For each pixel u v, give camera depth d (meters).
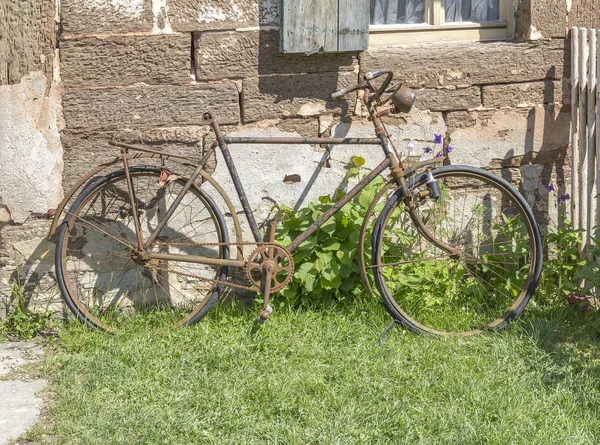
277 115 5.20
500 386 4.33
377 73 4.75
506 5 5.50
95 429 3.96
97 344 4.81
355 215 5.22
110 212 5.13
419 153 5.43
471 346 4.83
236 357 4.56
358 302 5.22
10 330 5.07
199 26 5.00
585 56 5.31
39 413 4.15
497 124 5.47
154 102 5.04
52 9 4.84
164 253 5.08
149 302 5.28
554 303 5.40
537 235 5.14
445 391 4.28
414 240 5.33
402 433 3.93
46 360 4.66
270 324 4.95
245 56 5.09
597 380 4.39
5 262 5.06
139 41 4.95
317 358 4.60
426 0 5.45
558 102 5.52
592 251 5.15
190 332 4.90
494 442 3.82
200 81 5.07
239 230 5.05
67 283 4.96
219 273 5.08
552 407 4.18
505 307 5.33
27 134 4.93
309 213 5.24
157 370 4.48
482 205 5.55
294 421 4.03
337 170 5.34
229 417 4.03
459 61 5.35
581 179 5.40
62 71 4.91
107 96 4.98
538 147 5.55
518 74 5.43
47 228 5.07
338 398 4.18
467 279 5.38
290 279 4.95
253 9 5.04
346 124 5.29
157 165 5.04
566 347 4.86
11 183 4.96
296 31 5.02
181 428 3.95
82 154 5.03
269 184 5.27
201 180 5.15
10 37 4.80
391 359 4.60
